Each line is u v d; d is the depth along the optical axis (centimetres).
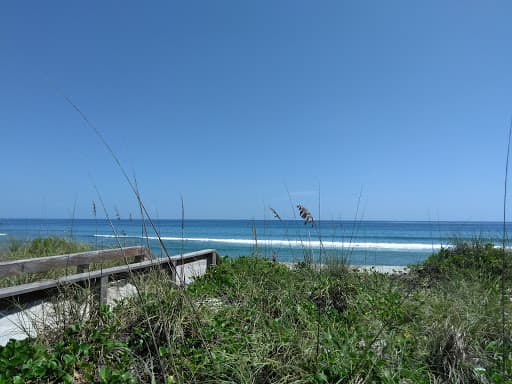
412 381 320
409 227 6481
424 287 680
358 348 359
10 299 399
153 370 320
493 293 538
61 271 591
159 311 356
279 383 302
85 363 303
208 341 354
